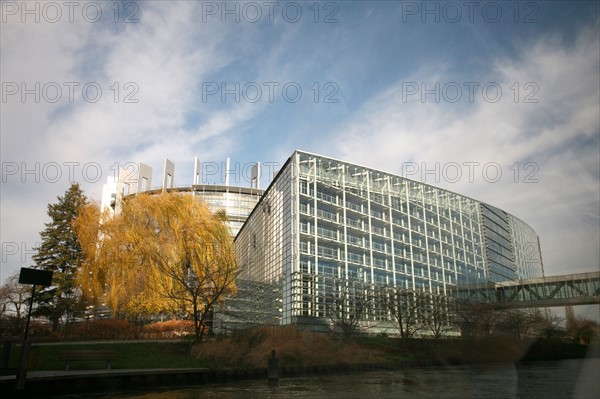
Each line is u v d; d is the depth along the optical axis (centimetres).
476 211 4544
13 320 3291
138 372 1895
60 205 4278
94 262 3631
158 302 3884
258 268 6425
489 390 902
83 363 2212
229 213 10781
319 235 5288
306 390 1738
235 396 1566
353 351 3120
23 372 1521
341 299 4300
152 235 3625
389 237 5969
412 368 2784
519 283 4638
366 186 6000
